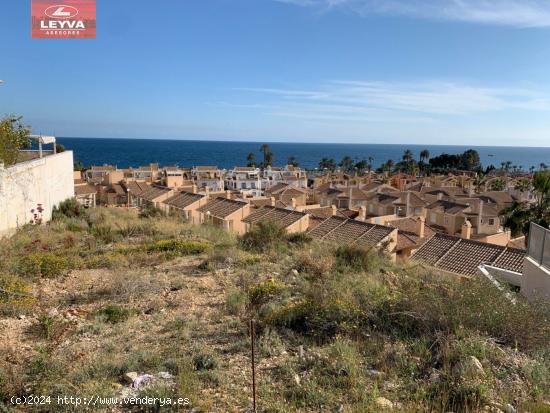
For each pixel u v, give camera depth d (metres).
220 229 25.39
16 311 9.16
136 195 46.94
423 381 5.61
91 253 15.83
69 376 5.79
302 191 70.62
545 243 10.77
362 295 8.80
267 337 7.32
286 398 5.35
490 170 137.50
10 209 19.84
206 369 6.22
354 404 5.04
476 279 9.05
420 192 66.69
